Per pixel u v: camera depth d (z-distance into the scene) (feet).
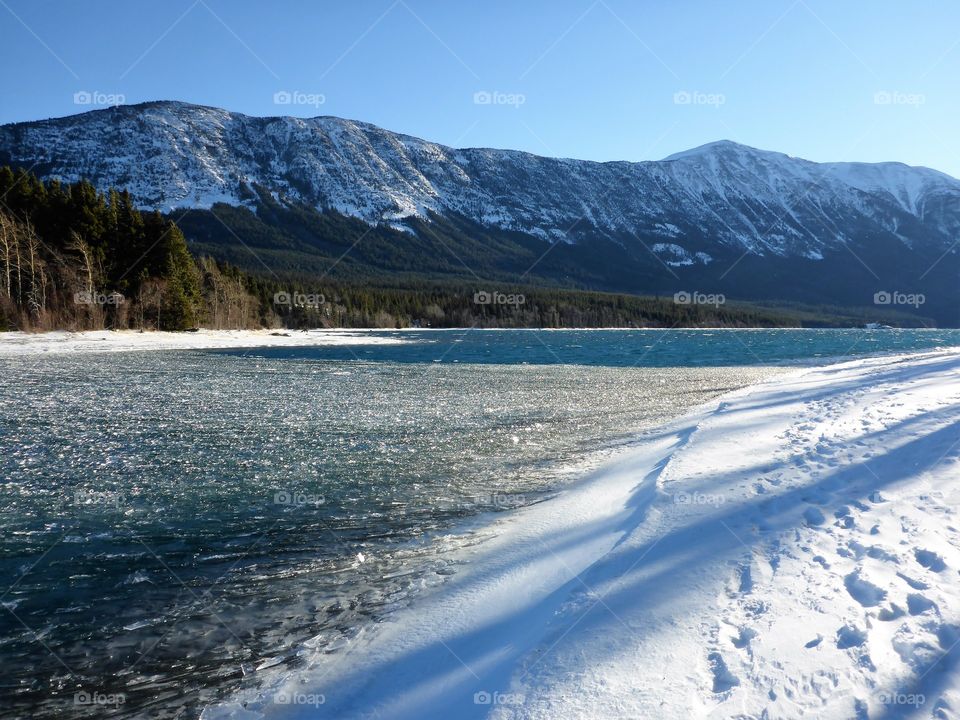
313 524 28.53
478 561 23.44
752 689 12.14
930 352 136.56
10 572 23.47
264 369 106.32
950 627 12.98
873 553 17.13
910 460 25.36
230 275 256.11
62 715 15.07
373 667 16.44
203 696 15.66
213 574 23.12
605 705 12.47
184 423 53.52
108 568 23.79
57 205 187.11
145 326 187.21
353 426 52.65
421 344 198.29
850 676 11.98
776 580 16.62
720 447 34.50
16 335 148.77
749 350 174.29
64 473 37.17
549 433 49.49
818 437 33.19
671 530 21.72
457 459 40.86
